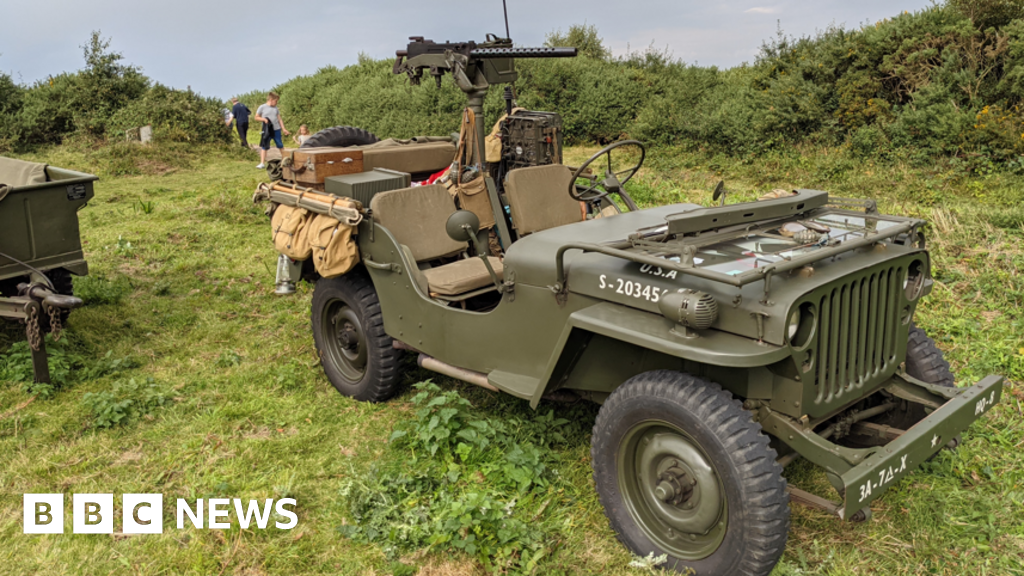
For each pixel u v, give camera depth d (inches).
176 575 117.3
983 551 120.0
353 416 169.9
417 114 711.1
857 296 114.6
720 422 104.7
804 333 106.7
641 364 125.9
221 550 122.0
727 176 486.0
